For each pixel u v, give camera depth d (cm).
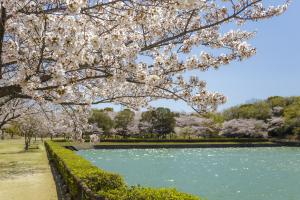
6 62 502
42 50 436
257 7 564
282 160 4178
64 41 423
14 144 5384
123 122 7294
